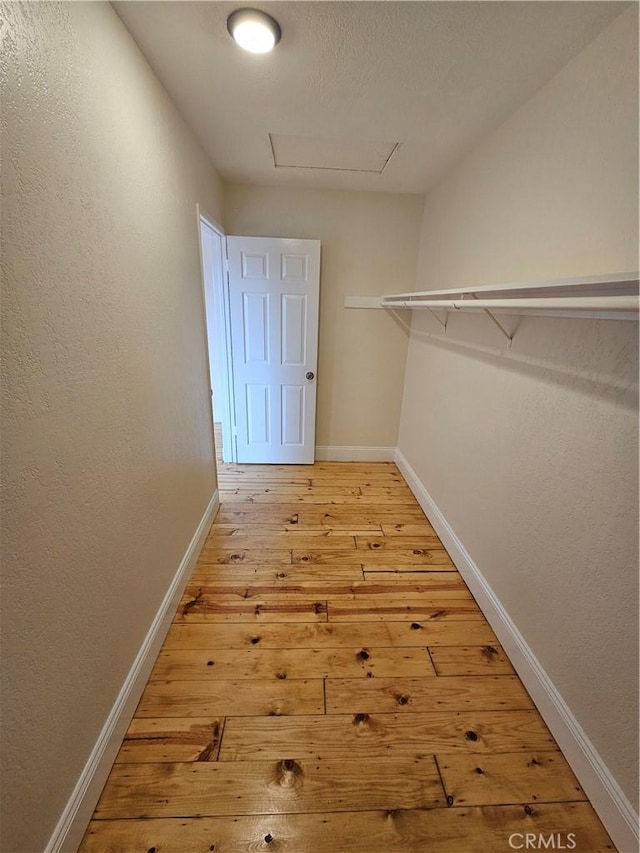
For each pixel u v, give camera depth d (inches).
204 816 41.8
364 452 140.4
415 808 43.1
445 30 46.7
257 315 118.5
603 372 43.2
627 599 39.9
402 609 72.0
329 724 51.5
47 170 32.5
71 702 38.0
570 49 48.3
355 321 124.0
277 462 136.1
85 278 38.8
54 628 35.0
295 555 86.7
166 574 64.7
